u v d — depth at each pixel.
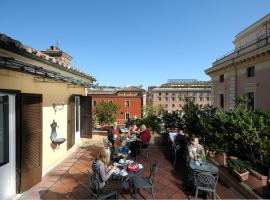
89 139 13.92
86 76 12.23
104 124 22.33
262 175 6.16
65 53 12.59
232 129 8.24
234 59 16.67
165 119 13.88
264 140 6.95
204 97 69.19
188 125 12.11
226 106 18.92
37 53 6.47
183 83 76.12
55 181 7.10
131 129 12.19
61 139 8.62
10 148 6.06
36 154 6.78
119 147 8.17
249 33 19.97
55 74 6.93
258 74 14.20
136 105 44.12
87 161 9.30
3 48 5.16
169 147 11.38
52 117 8.64
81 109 12.98
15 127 6.22
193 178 6.27
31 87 6.96
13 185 6.16
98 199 4.97
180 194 6.26
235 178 7.04
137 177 6.15
